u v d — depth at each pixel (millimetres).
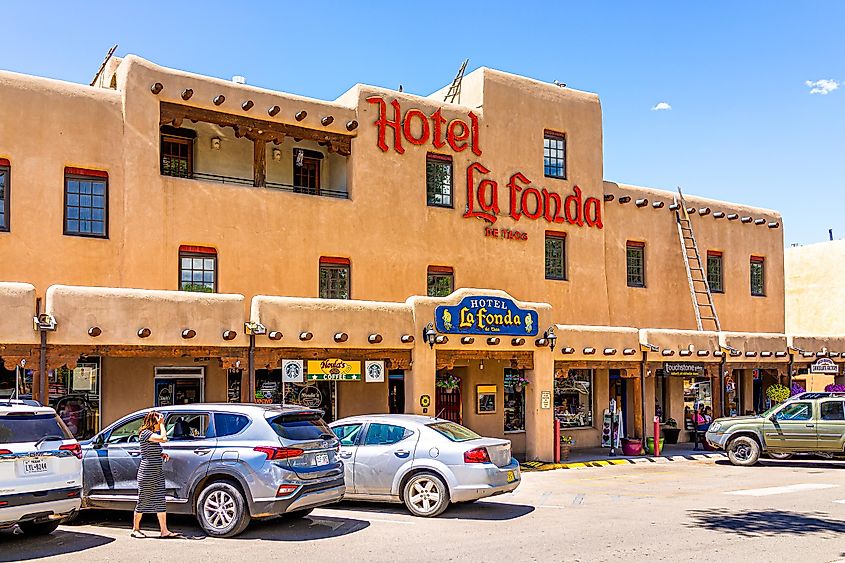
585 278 26594
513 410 25641
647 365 25297
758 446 22422
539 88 26266
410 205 23281
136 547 11078
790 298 39688
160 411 12648
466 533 12070
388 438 14086
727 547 11078
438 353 20781
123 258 19109
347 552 10734
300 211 21562
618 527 12602
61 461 11039
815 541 11523
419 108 23734
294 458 11828
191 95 20062
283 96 21484
